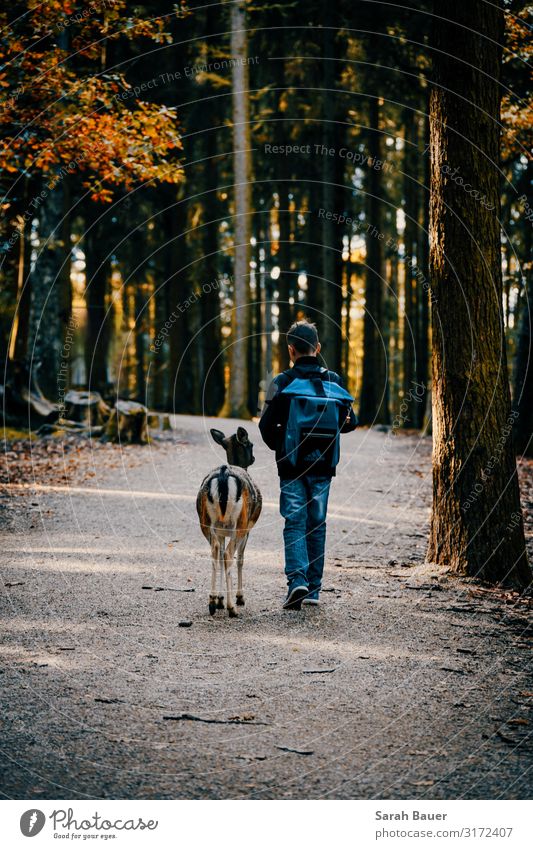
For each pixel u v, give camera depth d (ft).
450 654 17.33
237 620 19.62
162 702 14.64
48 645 17.47
